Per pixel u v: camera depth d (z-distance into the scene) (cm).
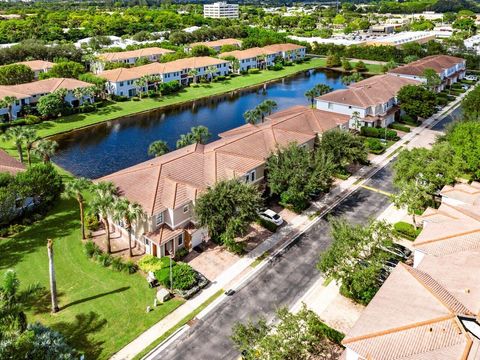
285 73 15150
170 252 4622
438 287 3228
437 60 12125
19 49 13888
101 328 3653
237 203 4616
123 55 14625
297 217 5422
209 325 3700
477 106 7725
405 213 5472
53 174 5691
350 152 6269
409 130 8644
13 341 2623
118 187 4866
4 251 4725
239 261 4553
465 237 3831
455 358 2519
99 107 10569
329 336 3450
